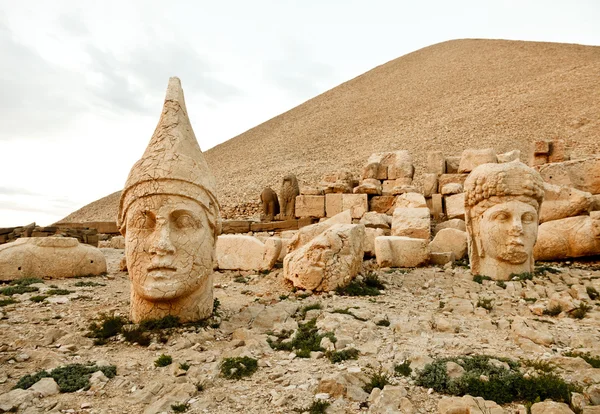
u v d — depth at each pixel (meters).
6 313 5.90
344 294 7.12
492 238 7.63
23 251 8.36
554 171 11.60
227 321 5.73
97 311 6.10
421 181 26.75
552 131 32.88
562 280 7.68
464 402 3.25
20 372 4.08
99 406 3.48
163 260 5.11
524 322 5.20
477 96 46.94
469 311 6.05
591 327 5.26
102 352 4.65
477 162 13.70
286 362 4.32
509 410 3.29
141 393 3.65
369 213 12.39
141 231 5.25
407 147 36.91
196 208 5.32
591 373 3.72
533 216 7.67
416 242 9.05
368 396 3.54
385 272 8.52
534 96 41.41
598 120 32.44
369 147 40.56
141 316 5.34
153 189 5.18
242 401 3.55
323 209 14.45
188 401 3.53
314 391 3.65
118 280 8.82
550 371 3.85
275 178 35.59
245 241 9.73
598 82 40.47
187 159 5.38
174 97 5.93
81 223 18.30
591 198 9.72
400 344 4.70
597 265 8.95
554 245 9.23
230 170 44.66
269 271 9.22
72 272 8.79
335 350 4.51
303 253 7.42
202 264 5.38
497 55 58.97
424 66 64.12
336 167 35.50
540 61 53.00
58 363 4.29
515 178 7.62
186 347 4.79
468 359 4.11
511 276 7.61
